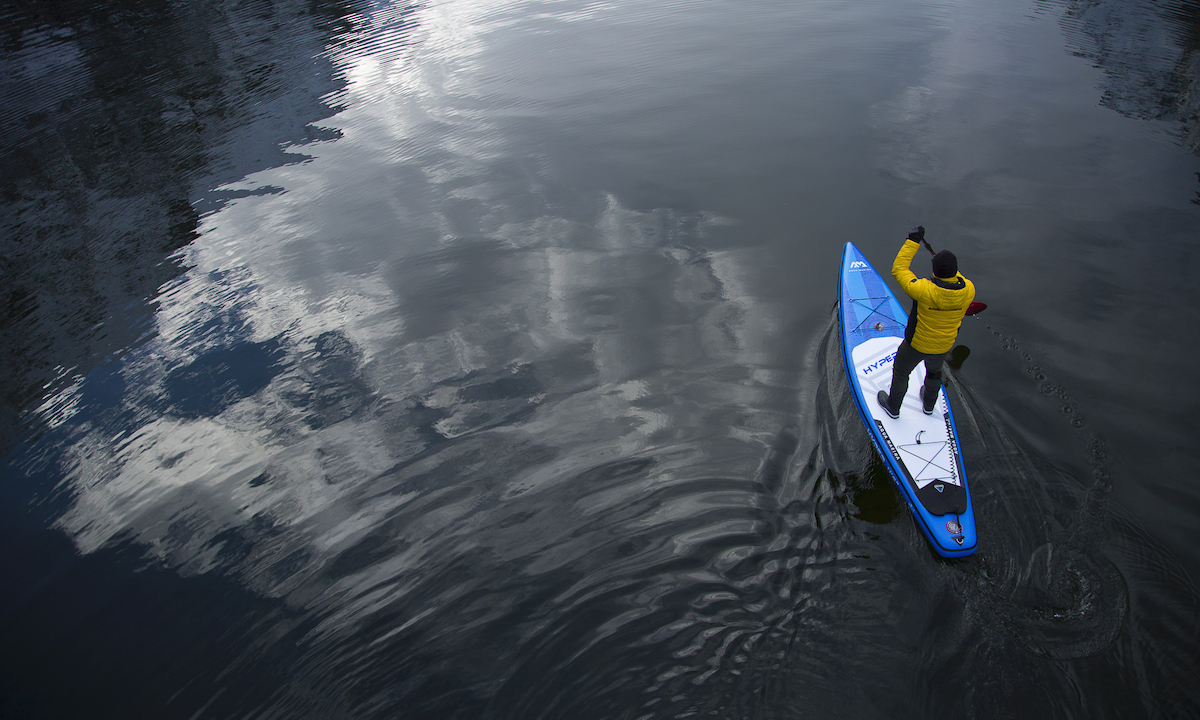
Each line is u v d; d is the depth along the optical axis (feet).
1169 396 19.45
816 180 32.19
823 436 19.56
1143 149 32.48
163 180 38.70
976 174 31.55
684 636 14.47
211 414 22.75
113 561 18.31
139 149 42.60
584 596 15.52
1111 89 38.86
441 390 22.57
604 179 34.09
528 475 19.02
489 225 31.40
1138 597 14.42
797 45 48.52
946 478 17.52
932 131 35.65
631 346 23.59
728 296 25.45
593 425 20.53
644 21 56.80
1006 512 16.56
